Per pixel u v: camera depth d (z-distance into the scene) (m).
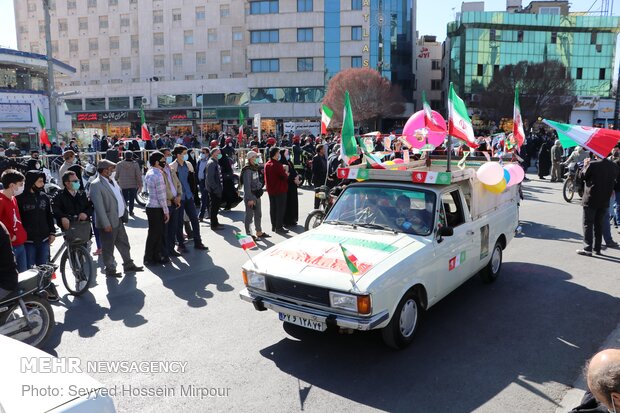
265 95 59.09
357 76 48.16
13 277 5.05
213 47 61.91
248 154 10.40
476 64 65.81
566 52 66.88
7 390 2.65
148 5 62.62
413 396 4.25
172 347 5.29
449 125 5.97
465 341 5.34
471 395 4.26
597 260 8.55
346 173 6.46
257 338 5.49
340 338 5.47
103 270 8.25
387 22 58.56
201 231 11.21
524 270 7.98
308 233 5.95
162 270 8.18
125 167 12.84
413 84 62.94
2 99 33.34
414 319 5.28
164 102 60.66
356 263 4.87
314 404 4.14
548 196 15.94
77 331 5.74
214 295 6.92
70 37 65.25
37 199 6.95
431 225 5.60
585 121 66.88
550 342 5.31
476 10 71.06
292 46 58.50
